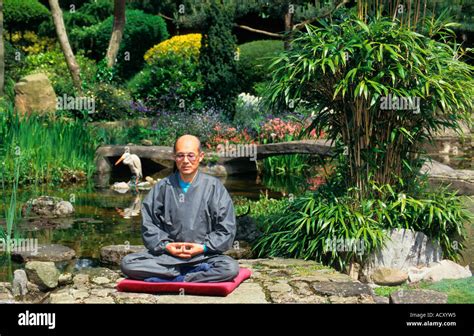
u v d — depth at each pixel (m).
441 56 5.96
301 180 11.23
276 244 6.23
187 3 18.42
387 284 5.66
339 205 5.94
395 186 6.15
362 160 6.05
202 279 4.78
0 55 12.67
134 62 19.23
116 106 14.84
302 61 5.74
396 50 5.71
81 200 9.20
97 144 12.46
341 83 5.59
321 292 4.81
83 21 20.44
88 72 16.50
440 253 6.05
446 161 11.29
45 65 17.09
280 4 14.60
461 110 6.05
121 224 7.73
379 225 5.91
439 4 12.20
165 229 4.95
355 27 5.96
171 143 13.41
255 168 12.66
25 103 13.14
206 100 15.43
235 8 15.89
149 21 19.50
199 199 4.88
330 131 6.52
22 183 10.26
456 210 6.00
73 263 6.12
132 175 11.81
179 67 16.19
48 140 10.83
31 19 19.64
